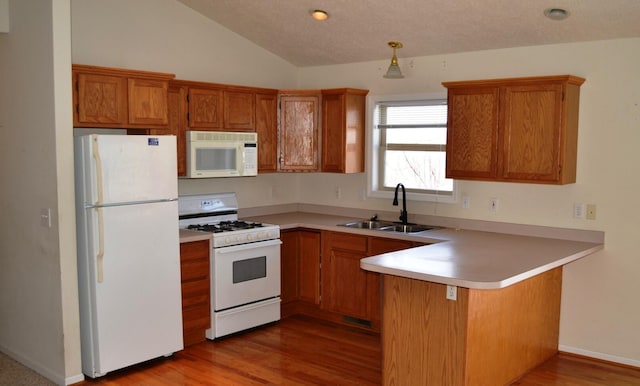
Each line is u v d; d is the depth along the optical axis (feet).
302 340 15.19
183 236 14.30
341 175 18.58
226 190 17.71
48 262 12.53
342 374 12.98
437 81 16.07
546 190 14.34
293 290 17.19
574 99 13.43
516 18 13.03
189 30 16.49
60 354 12.46
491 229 15.34
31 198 12.84
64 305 12.30
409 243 14.71
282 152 17.70
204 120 15.76
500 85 13.76
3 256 13.93
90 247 12.25
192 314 14.58
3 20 12.94
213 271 14.80
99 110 12.87
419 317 11.23
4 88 13.35
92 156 11.99
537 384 12.41
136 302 12.92
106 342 12.47
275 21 16.10
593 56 13.43
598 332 13.83
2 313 14.21
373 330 15.80
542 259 11.63
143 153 12.81
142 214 12.87
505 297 11.84
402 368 11.55
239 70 17.78
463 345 10.68
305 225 16.89
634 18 12.15
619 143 13.25
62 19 11.90
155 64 15.83
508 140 13.78
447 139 14.79
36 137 12.51
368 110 17.65
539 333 13.37
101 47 14.73
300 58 18.56
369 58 17.30
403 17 14.11
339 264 16.26
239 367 13.35
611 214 13.46
